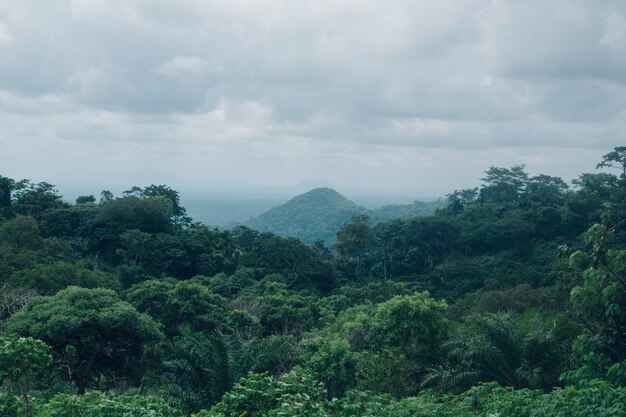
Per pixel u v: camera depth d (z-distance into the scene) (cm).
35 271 3566
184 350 1405
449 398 1295
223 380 1366
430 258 7719
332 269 5781
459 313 3641
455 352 1538
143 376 2341
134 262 5394
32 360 898
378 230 8088
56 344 2291
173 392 1352
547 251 7656
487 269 7050
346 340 2217
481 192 11150
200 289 3294
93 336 2366
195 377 1380
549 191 10575
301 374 1027
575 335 1438
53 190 6819
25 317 2381
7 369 883
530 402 940
